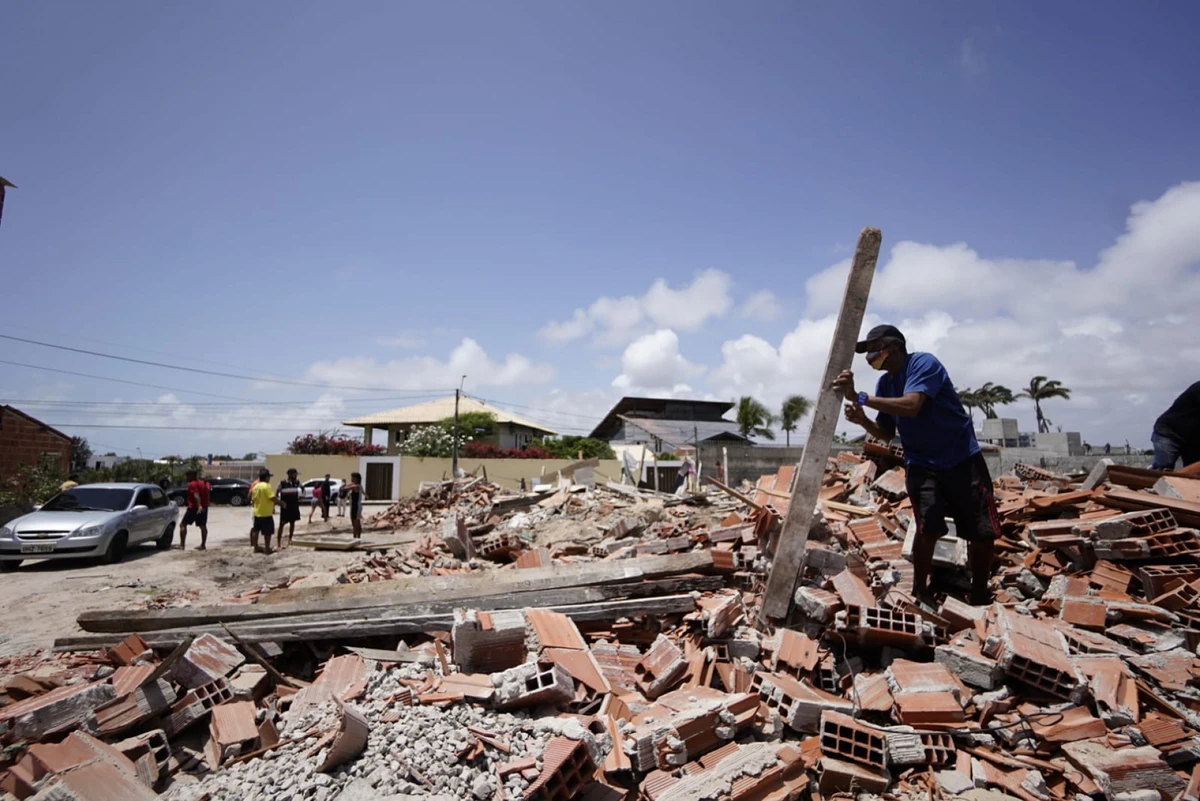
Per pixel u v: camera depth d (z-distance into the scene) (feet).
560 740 10.98
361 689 14.14
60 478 67.72
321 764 11.34
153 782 12.38
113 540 41.16
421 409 166.91
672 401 181.78
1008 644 12.99
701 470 70.08
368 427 162.09
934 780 11.59
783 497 26.11
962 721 12.44
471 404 167.63
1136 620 14.76
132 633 18.70
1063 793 11.16
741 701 12.84
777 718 12.96
